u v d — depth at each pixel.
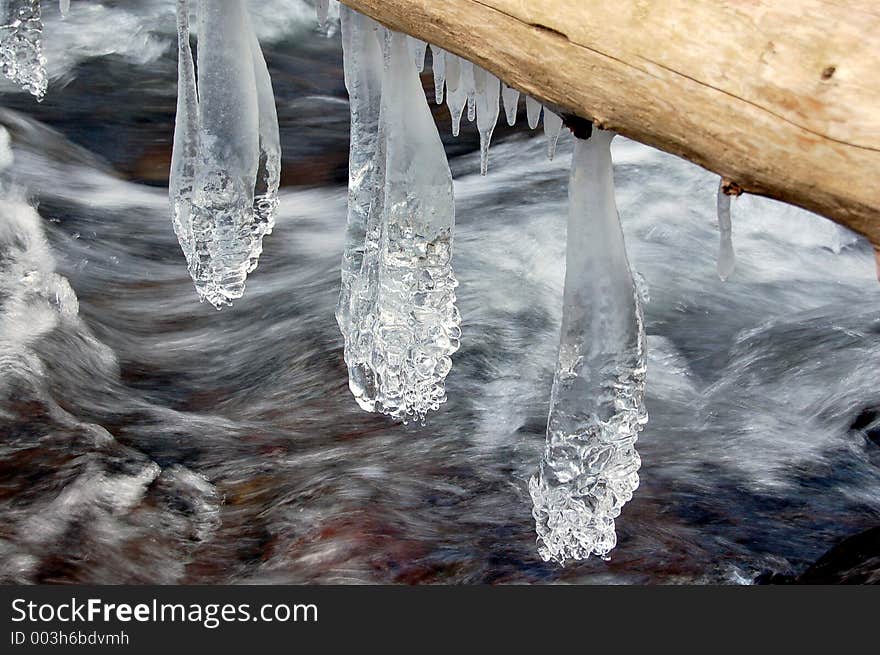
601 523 2.60
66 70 9.84
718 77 1.48
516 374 5.11
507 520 3.82
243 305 5.87
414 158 2.71
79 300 5.68
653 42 1.51
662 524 3.89
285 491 3.95
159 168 8.41
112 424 4.39
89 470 3.90
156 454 4.17
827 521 3.94
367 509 3.80
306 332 5.36
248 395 4.86
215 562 3.55
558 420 2.53
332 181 8.34
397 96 2.70
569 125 1.74
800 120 1.44
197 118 3.13
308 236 7.17
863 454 4.43
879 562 3.53
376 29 2.86
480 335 5.44
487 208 7.21
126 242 6.75
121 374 4.97
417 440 4.42
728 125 1.50
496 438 4.48
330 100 10.09
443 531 3.72
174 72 10.18
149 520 3.73
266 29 11.26
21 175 7.61
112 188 7.85
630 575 3.54
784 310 6.26
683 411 4.94
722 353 5.58
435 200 2.76
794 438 4.60
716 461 4.39
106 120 9.09
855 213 1.47
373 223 2.98
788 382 5.11
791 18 1.44
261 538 3.66
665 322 6.00
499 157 8.37
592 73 1.58
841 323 5.61
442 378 2.97
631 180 7.63
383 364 2.96
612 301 2.38
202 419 4.57
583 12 1.56
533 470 4.19
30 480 3.82
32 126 8.62
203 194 3.04
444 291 2.86
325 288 5.96
